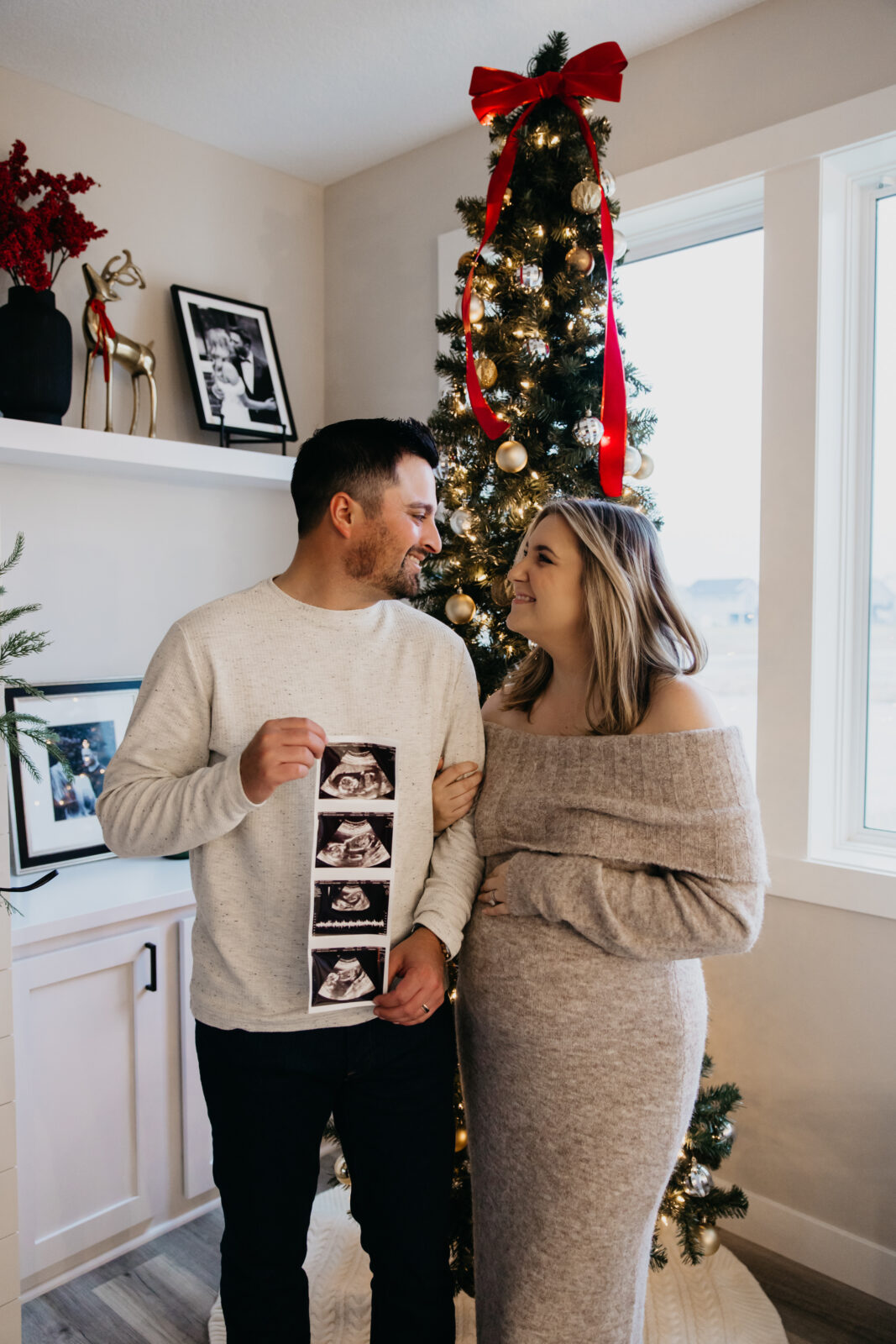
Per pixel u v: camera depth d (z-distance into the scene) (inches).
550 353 70.8
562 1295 48.8
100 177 95.4
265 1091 48.7
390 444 49.9
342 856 46.3
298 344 114.9
